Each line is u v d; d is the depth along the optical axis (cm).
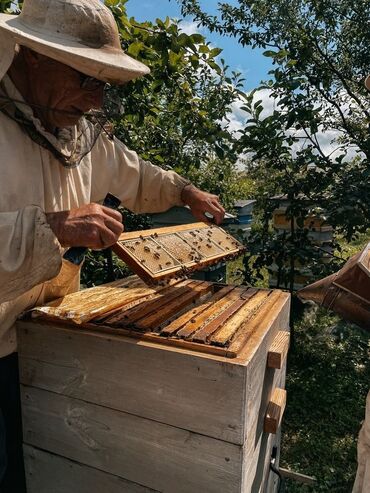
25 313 110
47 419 111
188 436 91
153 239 112
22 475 131
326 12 333
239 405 84
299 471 206
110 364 97
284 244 310
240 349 89
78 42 90
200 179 436
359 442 107
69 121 106
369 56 327
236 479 88
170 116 301
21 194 102
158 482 97
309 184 294
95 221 86
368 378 294
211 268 294
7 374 120
